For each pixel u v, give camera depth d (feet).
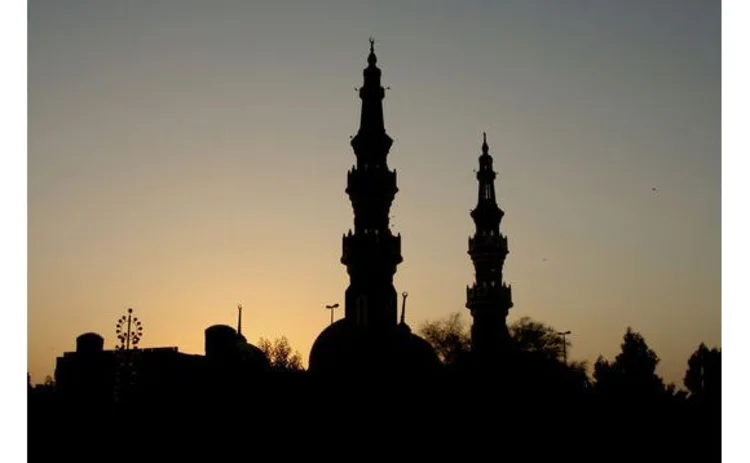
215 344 414.62
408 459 393.09
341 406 412.57
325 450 393.50
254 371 412.36
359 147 508.53
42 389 371.15
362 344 455.22
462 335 540.93
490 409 407.85
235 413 384.06
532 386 424.05
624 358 581.53
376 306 479.82
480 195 612.29
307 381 426.10
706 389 409.49
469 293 590.14
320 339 482.69
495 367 433.07
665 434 386.32
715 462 370.12
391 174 503.20
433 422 405.80
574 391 438.40
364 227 493.77
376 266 482.69
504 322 580.30
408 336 475.31
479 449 392.68
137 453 340.18
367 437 398.62
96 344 376.07
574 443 387.55
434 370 447.42
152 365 378.12
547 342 483.10
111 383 360.07
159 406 363.35
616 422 394.52
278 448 386.93
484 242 594.65
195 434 365.20
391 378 428.56
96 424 334.65
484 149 622.13
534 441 391.45
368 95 519.19
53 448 322.96
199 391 380.78
